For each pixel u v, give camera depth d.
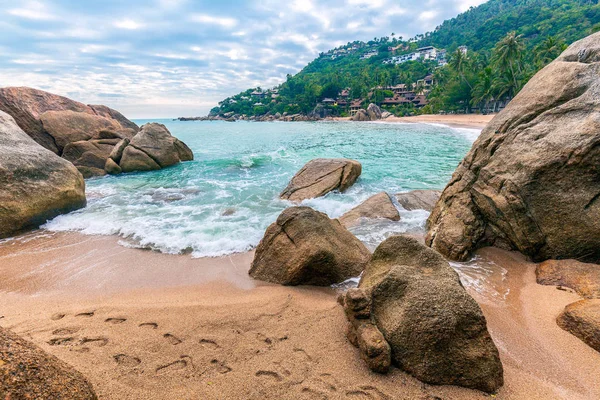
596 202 5.67
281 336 4.14
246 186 13.55
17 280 5.91
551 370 3.58
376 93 110.38
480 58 85.75
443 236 6.84
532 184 6.15
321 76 155.38
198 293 5.43
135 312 4.71
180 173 16.64
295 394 3.21
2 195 8.23
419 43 197.38
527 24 119.69
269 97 163.38
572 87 6.59
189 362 3.63
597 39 7.29
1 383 2.02
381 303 3.93
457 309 3.46
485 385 3.29
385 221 8.91
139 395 3.13
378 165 17.70
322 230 6.07
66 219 9.39
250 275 6.12
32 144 10.24
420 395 3.23
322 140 33.47
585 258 5.82
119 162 17.62
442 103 80.69
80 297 5.29
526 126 6.76
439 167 17.02
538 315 4.54
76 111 21.28
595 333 3.85
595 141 5.57
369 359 3.48
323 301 5.10
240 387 3.28
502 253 6.70
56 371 2.36
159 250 7.34
